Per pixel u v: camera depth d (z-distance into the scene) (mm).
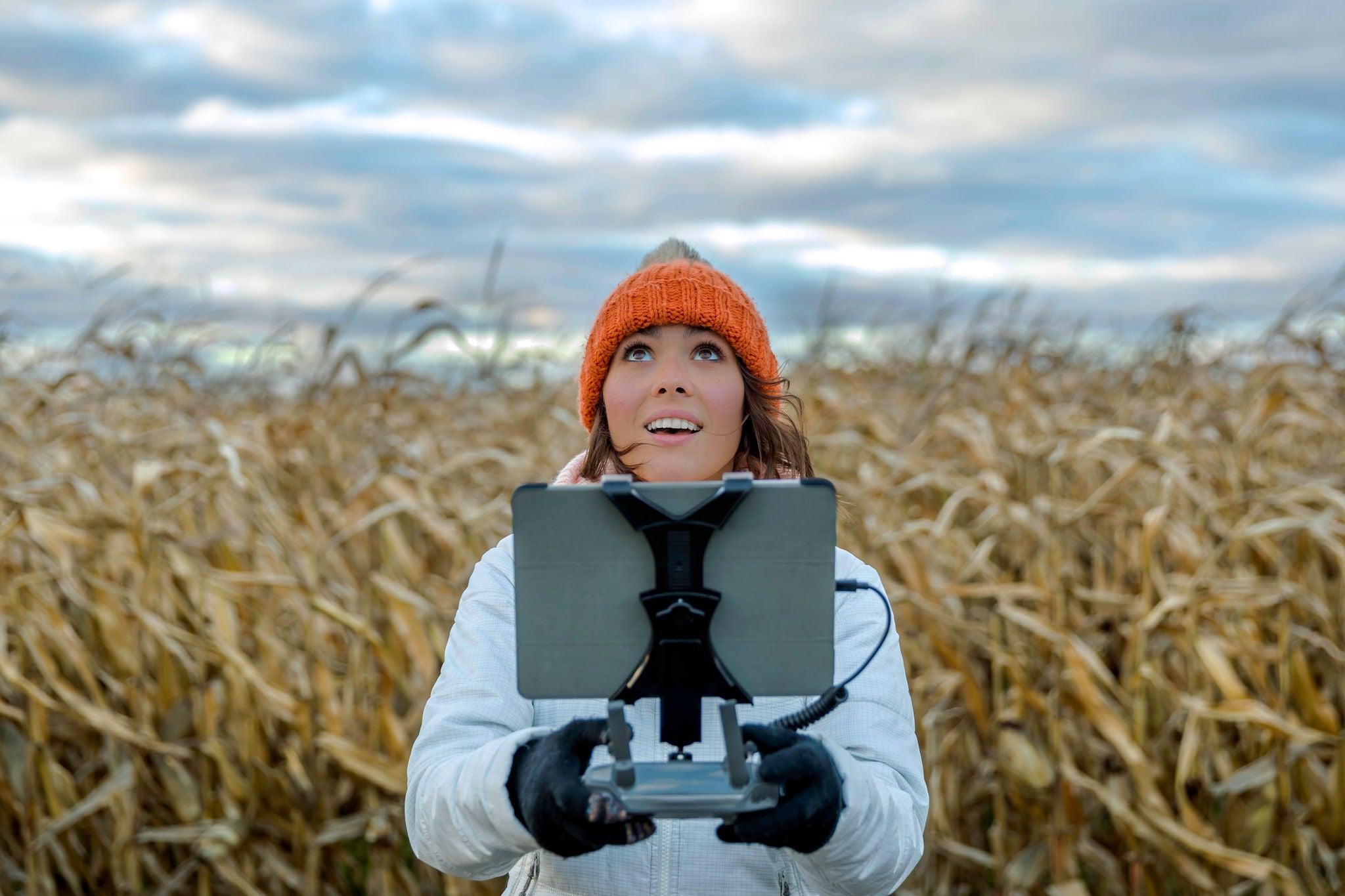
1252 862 2914
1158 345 5680
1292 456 4891
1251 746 3346
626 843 1098
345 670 3766
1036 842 3322
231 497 3939
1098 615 3807
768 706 1473
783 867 1425
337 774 3566
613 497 1166
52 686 3312
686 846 1411
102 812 3561
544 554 1180
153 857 3447
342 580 3928
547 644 1180
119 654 3496
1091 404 5500
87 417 4609
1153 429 4641
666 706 1181
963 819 3561
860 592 1547
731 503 1165
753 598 1175
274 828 3395
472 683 1428
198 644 3350
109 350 5309
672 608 1149
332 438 4551
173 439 4289
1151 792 3008
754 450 1629
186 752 3336
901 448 4441
